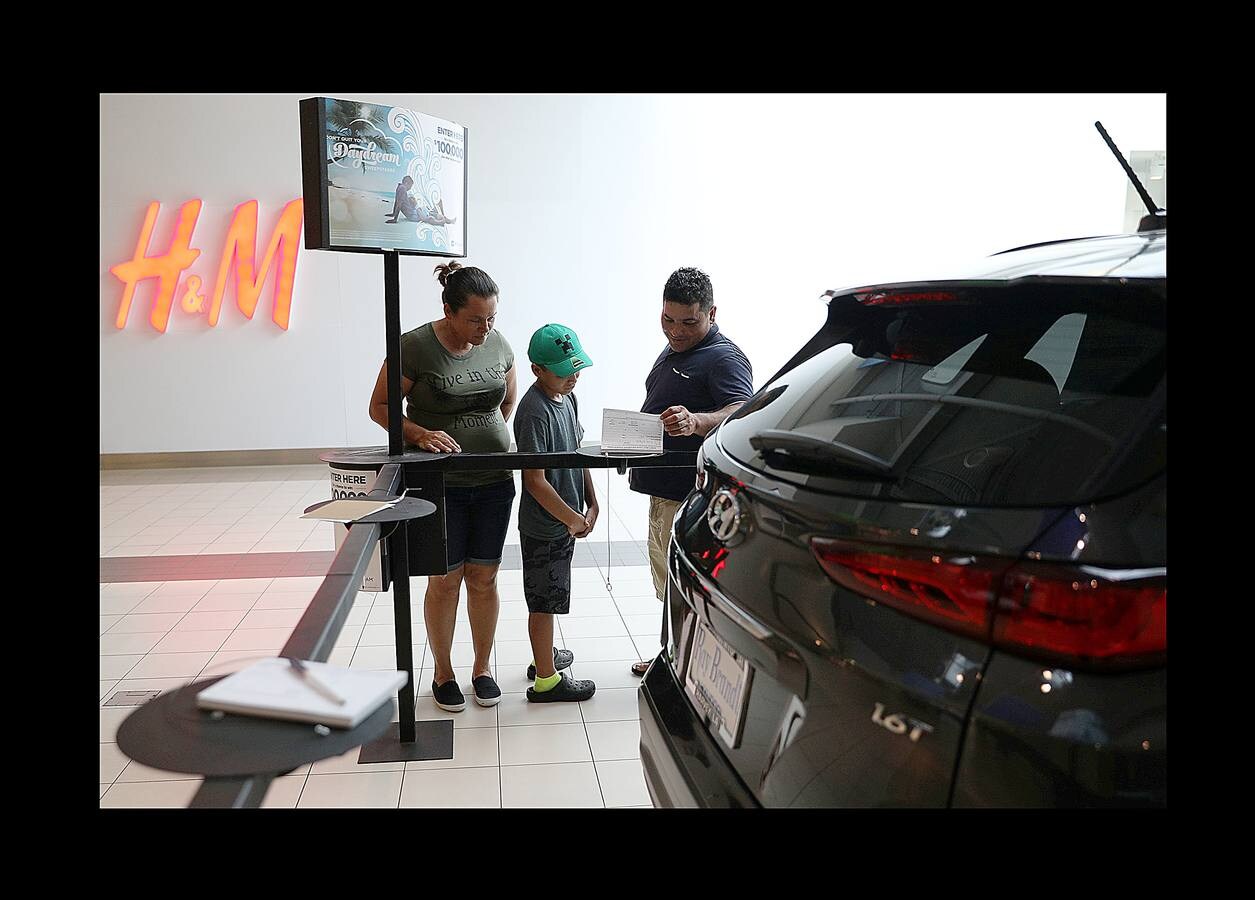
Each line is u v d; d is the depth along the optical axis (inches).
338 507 85.1
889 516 44.4
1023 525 40.7
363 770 101.2
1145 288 48.1
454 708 116.9
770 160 306.7
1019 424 45.6
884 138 311.3
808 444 52.6
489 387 120.1
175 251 283.6
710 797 53.9
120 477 277.0
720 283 310.2
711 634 58.2
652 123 299.0
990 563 40.3
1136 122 318.3
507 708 118.2
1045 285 51.3
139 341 287.1
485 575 118.1
